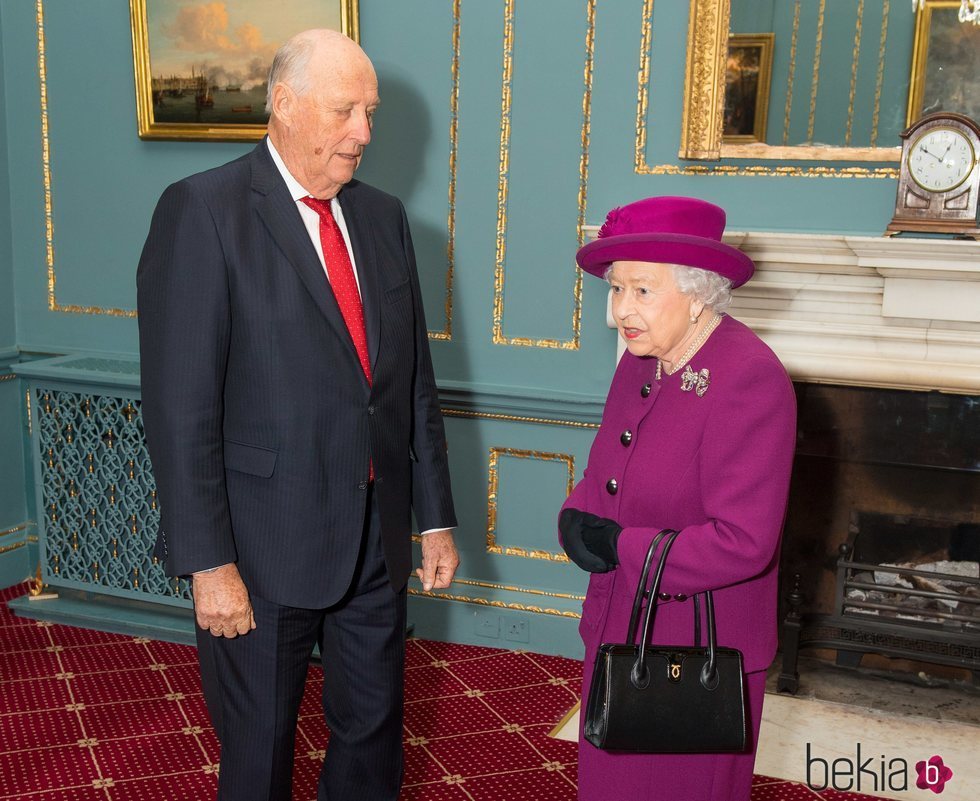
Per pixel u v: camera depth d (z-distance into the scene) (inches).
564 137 146.1
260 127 158.4
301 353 82.9
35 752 124.5
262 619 85.7
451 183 152.3
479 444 157.3
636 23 140.1
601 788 73.4
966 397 136.6
